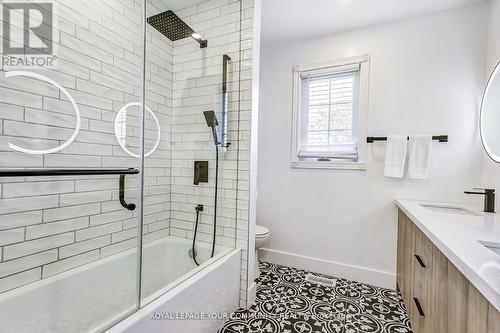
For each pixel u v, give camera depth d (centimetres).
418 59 196
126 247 173
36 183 128
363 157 213
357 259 217
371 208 212
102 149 159
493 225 116
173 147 202
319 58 230
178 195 200
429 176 193
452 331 87
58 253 137
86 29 148
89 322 141
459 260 75
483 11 178
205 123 188
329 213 228
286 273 228
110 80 162
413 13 193
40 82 127
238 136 175
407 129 199
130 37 175
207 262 154
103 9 157
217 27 182
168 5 192
